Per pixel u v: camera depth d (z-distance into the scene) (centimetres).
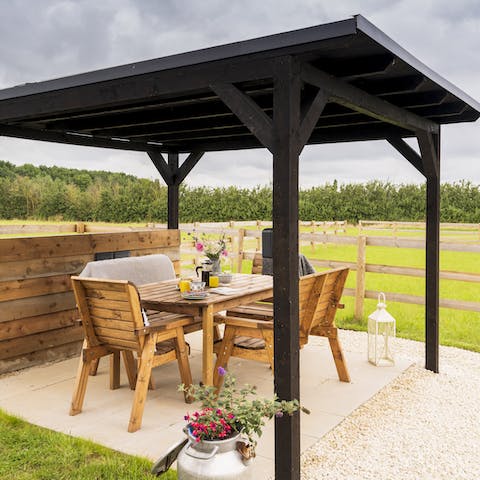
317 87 302
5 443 335
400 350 586
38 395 429
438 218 508
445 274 647
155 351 393
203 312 407
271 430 364
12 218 2073
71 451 322
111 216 2023
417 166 521
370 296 706
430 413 401
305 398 428
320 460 322
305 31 254
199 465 235
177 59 302
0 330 477
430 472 310
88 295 382
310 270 547
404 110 430
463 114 491
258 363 527
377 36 262
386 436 359
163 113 496
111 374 442
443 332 688
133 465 303
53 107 385
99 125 540
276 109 273
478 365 530
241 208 1986
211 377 410
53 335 525
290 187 271
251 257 850
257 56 278
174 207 731
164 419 381
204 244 504
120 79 338
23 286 495
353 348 586
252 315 492
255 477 298
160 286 493
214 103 466
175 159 736
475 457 330
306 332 421
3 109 419
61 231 980
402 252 1647
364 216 2178
